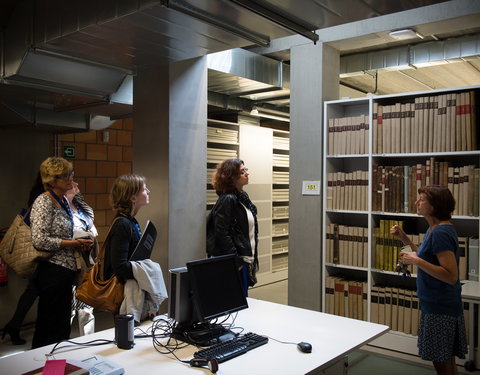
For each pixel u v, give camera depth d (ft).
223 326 7.50
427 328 8.50
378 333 7.42
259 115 20.68
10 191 14.93
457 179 11.68
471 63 18.60
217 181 11.27
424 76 20.71
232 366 6.03
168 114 11.23
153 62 10.46
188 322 7.26
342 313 13.60
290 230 14.76
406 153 12.44
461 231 12.50
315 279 14.21
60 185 9.63
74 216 10.24
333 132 13.80
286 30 8.75
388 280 13.67
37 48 9.40
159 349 6.71
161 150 11.38
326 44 14.26
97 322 15.08
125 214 8.04
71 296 9.75
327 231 13.88
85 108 13.21
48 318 9.52
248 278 11.07
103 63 10.35
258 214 20.71
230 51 14.43
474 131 11.51
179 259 11.51
